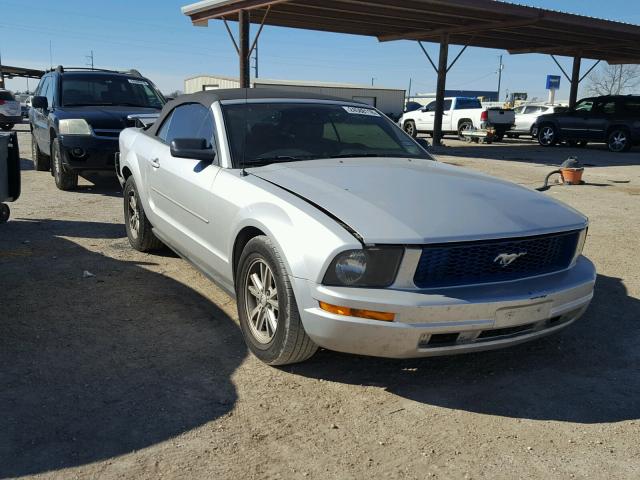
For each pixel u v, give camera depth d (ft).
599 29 69.72
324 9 58.95
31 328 13.60
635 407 10.87
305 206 10.89
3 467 8.70
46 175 36.91
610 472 8.96
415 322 9.88
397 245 9.91
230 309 15.03
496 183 13.32
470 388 11.44
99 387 11.06
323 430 9.93
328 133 15.06
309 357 11.51
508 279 10.87
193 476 8.64
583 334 14.05
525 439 9.80
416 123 94.53
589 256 20.85
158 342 13.05
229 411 10.40
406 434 9.88
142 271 17.90
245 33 55.67
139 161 18.30
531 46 88.02
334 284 10.07
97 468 8.75
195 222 14.44
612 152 68.74
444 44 73.00
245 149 13.84
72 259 18.99
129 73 36.27
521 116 86.38
